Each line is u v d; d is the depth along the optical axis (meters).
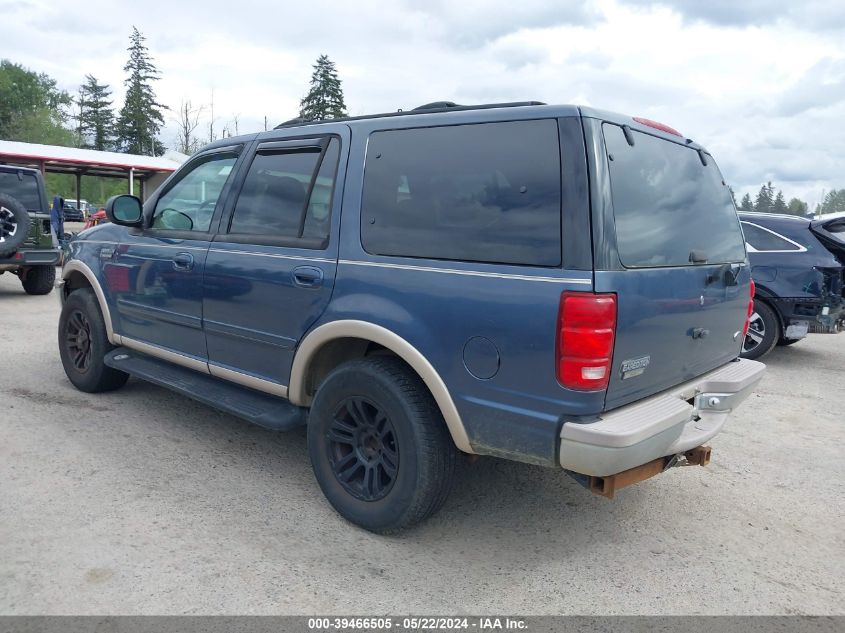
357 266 3.19
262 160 3.86
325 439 3.36
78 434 4.36
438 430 3.01
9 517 3.23
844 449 4.79
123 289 4.65
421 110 3.34
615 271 2.60
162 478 3.76
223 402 3.86
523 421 2.70
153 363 4.62
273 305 3.55
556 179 2.66
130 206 4.43
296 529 3.26
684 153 3.42
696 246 3.31
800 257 7.19
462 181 2.94
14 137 74.50
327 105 55.16
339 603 2.68
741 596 2.88
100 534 3.11
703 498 3.88
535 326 2.62
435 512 3.15
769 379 6.93
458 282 2.84
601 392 2.59
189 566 2.88
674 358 3.06
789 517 3.68
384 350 3.34
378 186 3.24
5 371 5.84
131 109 77.50
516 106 2.91
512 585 2.89
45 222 10.65
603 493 2.78
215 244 3.95
